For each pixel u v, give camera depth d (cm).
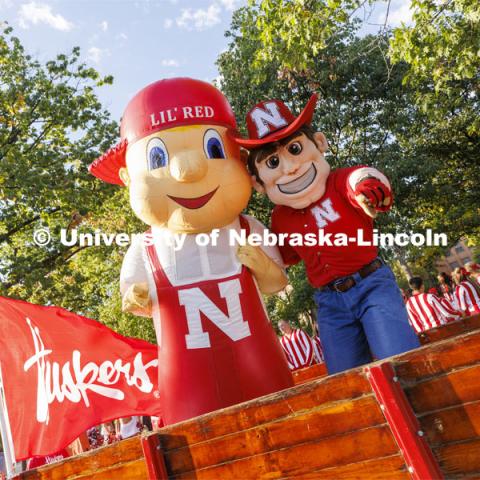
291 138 366
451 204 2430
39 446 395
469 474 182
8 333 417
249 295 366
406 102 1808
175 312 359
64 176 1516
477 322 354
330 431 208
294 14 781
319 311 369
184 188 360
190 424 238
